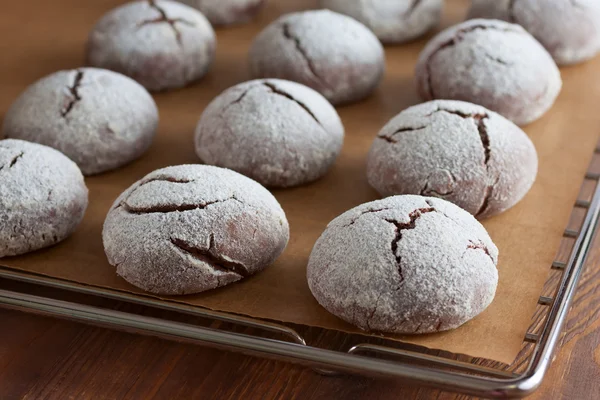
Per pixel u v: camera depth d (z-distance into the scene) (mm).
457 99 408
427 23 467
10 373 322
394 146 369
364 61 423
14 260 349
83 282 340
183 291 333
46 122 386
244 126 381
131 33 432
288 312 329
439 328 318
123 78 406
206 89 438
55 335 332
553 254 349
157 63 430
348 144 404
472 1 464
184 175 344
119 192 380
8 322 336
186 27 437
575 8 439
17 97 427
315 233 361
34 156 357
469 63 406
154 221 333
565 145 397
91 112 387
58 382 320
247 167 379
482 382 290
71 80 397
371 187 382
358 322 320
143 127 394
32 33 474
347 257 322
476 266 320
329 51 420
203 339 302
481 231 332
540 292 334
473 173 358
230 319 320
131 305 340
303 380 320
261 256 338
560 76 435
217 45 468
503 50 407
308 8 494
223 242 333
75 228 360
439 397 316
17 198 345
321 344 328
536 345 304
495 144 363
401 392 317
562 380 319
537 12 440
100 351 328
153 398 316
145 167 394
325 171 387
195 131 400
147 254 331
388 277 316
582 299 342
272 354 299
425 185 360
